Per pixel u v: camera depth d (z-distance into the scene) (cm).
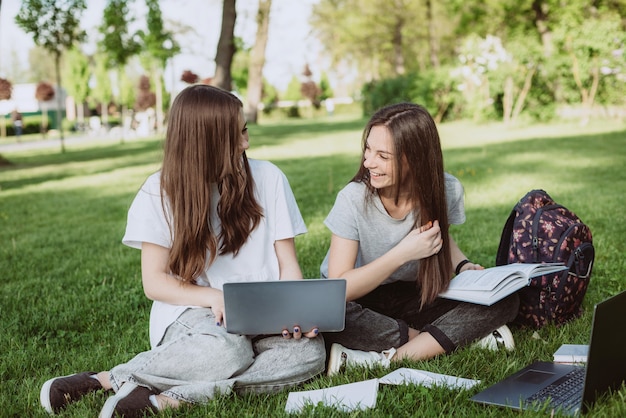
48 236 598
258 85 3072
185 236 229
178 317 229
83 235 596
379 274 245
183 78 1927
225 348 213
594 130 1449
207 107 228
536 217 283
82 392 220
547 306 277
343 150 1390
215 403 205
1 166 1486
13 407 223
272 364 220
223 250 239
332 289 214
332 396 209
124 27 2020
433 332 246
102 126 4094
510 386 208
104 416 199
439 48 3906
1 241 581
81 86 4322
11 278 434
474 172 864
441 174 248
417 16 3522
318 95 4641
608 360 192
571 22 1686
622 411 186
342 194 259
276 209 250
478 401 199
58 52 1828
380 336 249
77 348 294
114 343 295
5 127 3941
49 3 1703
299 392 217
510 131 1589
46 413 216
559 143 1212
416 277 269
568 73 1702
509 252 290
